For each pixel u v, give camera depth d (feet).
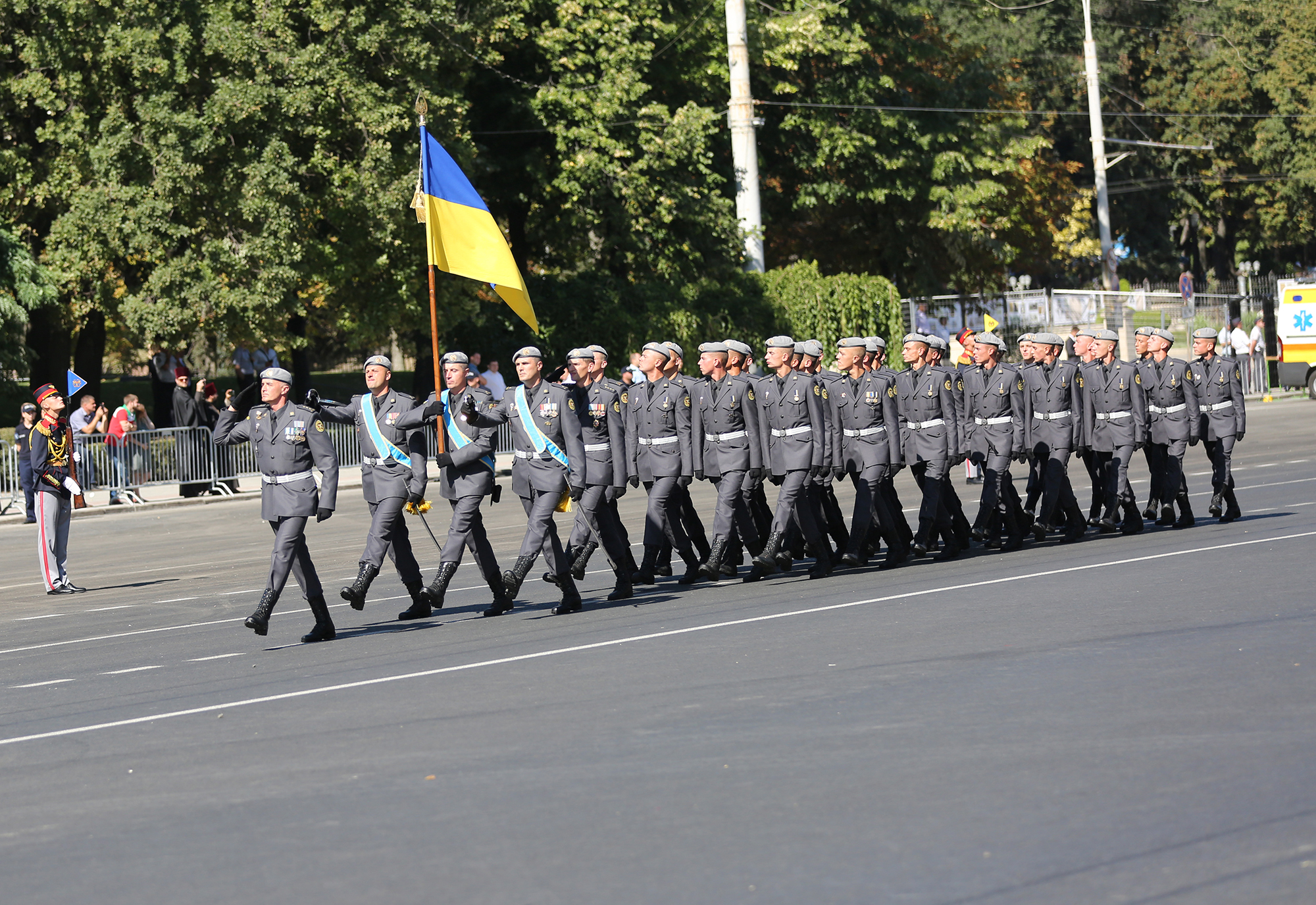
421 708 48.47
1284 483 120.37
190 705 51.70
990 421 89.15
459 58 190.08
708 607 69.31
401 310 185.37
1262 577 67.82
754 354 221.87
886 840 32.17
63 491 92.17
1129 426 94.32
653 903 28.94
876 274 299.58
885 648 54.80
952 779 36.81
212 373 257.75
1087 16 288.92
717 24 241.96
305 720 47.73
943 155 276.21
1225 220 436.35
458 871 31.53
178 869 32.83
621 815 35.04
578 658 56.13
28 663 64.13
